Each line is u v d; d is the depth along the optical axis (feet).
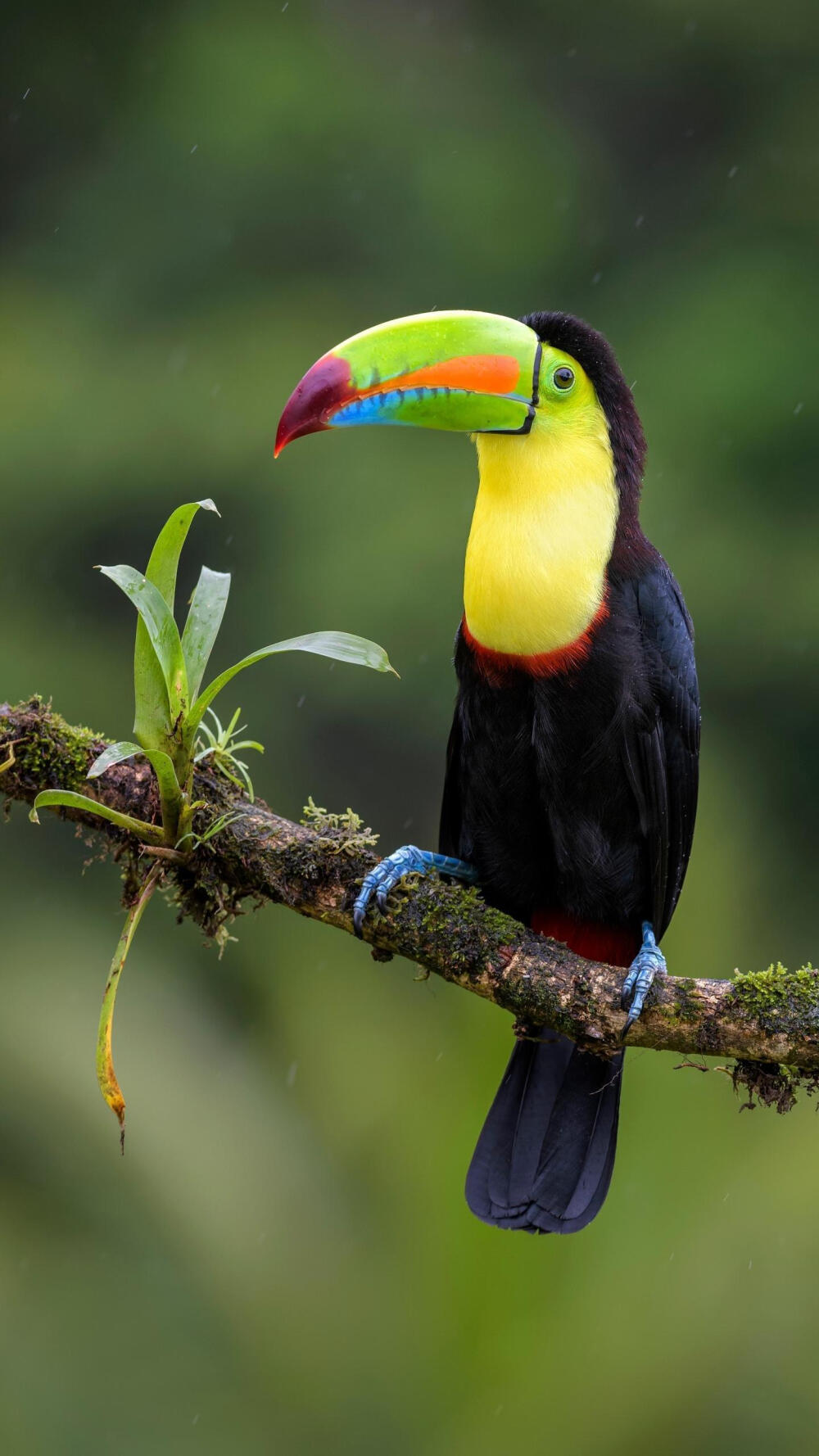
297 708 74.79
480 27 90.33
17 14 87.20
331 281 84.17
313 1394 37.99
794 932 75.51
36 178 87.61
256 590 76.84
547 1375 28.89
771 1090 19.01
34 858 62.18
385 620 73.97
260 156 84.02
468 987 19.57
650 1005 18.92
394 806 74.23
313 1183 42.73
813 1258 30.42
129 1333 42.50
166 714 18.83
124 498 78.95
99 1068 18.57
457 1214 29.81
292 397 20.74
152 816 19.99
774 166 86.74
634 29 88.33
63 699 76.54
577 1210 21.71
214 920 20.04
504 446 20.84
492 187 85.61
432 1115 30.83
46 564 79.10
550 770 21.30
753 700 77.77
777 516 79.71
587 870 21.83
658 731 21.47
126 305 83.87
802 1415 29.58
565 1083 22.02
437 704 73.56
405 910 19.61
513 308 86.07
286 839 19.75
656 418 81.20
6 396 80.23
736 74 88.74
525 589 20.62
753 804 76.23
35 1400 42.09
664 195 88.53
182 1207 43.83
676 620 21.95
